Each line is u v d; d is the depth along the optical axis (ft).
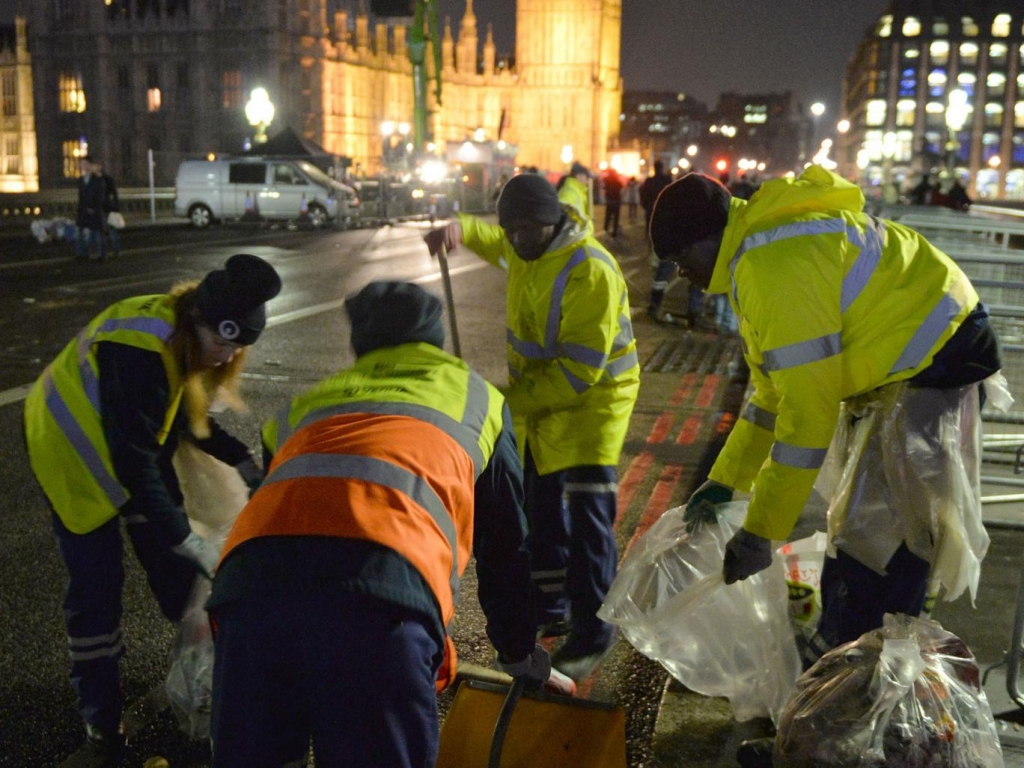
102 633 9.78
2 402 24.38
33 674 11.82
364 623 6.03
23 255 61.93
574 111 355.56
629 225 119.85
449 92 347.77
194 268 55.52
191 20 236.02
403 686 6.07
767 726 10.77
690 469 20.42
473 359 31.30
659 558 10.52
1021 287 15.48
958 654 8.70
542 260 11.24
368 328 7.57
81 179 57.72
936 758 7.92
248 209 92.22
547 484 11.78
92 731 9.98
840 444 9.84
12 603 13.65
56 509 9.37
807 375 8.51
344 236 83.87
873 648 8.63
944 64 486.38
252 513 6.50
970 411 9.32
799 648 10.55
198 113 239.09
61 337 33.24
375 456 6.56
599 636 11.74
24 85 281.54
